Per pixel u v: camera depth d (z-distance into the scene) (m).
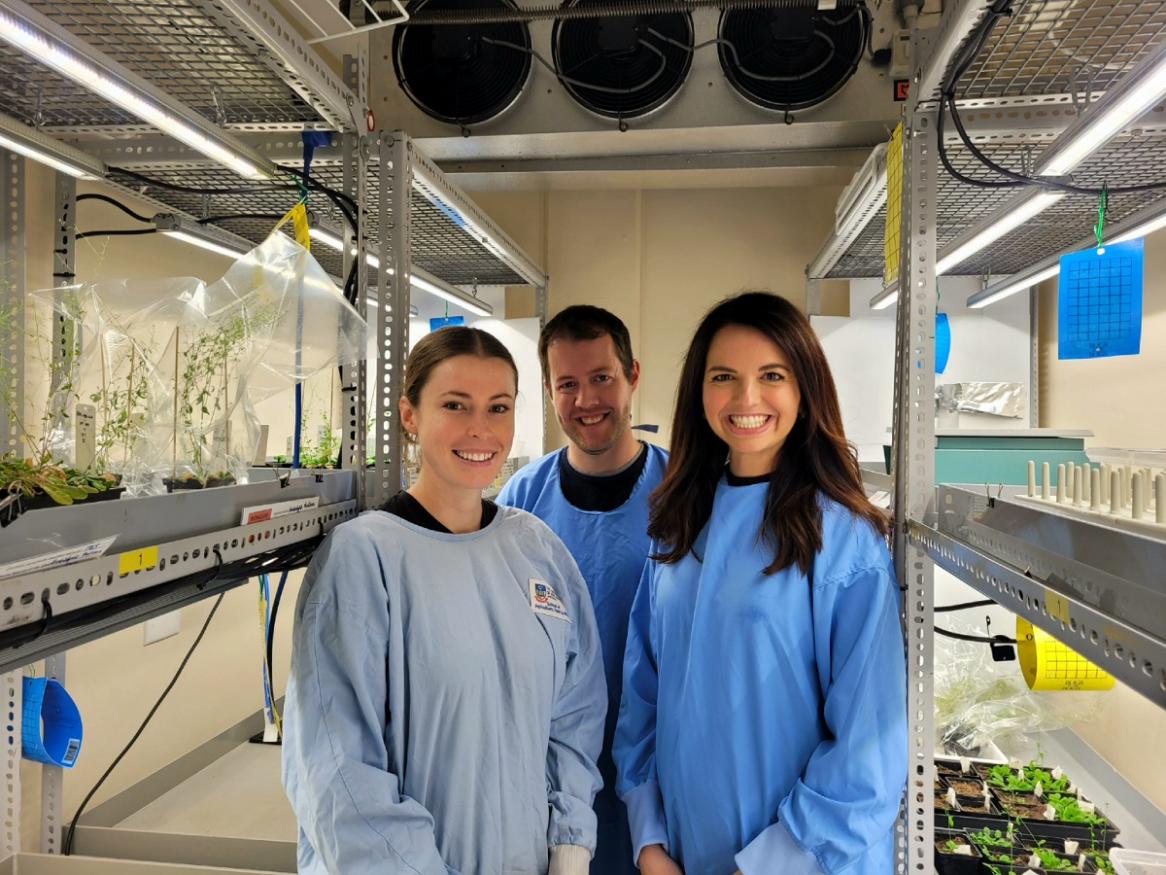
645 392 3.21
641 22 2.09
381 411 1.46
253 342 1.19
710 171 2.54
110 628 0.93
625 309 3.20
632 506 1.49
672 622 1.16
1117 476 0.93
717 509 1.16
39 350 1.33
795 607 1.05
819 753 1.02
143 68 1.26
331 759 0.92
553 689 1.11
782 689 1.05
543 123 2.24
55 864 1.70
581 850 1.04
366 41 1.50
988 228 1.67
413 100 2.21
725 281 3.17
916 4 1.91
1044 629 0.72
